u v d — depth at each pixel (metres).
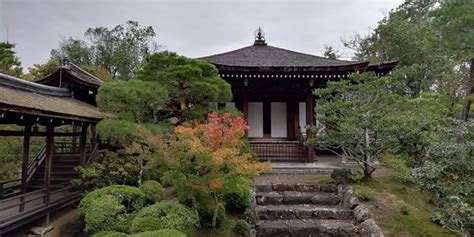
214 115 6.57
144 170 8.55
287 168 11.38
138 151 7.80
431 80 18.34
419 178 6.80
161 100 8.97
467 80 16.06
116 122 8.34
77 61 30.58
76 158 11.80
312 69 11.77
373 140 9.05
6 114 6.63
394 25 19.69
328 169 11.36
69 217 9.10
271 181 9.88
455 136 6.95
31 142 15.03
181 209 6.23
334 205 8.34
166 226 5.78
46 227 8.08
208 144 6.11
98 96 8.92
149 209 6.27
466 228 6.34
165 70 9.48
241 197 7.36
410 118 8.62
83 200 7.02
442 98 16.69
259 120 14.63
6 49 22.14
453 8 12.08
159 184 7.98
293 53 16.41
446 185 6.47
